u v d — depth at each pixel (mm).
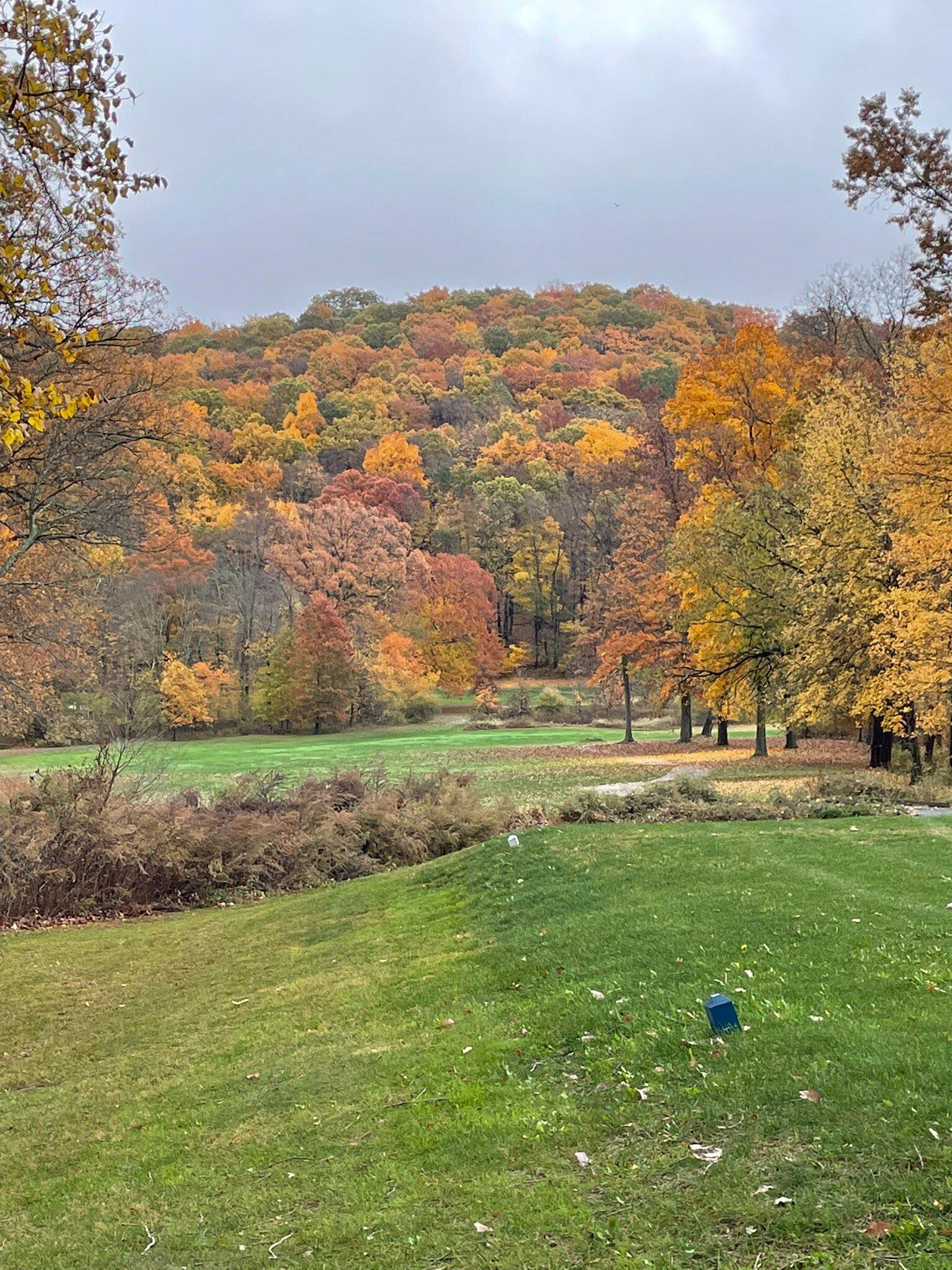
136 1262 5203
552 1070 6707
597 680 53781
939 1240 3969
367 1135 6266
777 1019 6574
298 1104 7074
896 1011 6461
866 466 25219
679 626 41844
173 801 20328
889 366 28234
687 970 8102
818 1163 4723
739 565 34406
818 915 9195
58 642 23328
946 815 16219
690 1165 4973
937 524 20719
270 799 21797
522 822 20234
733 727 66812
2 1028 10648
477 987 9039
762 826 15523
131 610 59344
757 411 37344
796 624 30250
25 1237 5789
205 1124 7109
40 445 19344
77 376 18797
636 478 61781
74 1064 9250
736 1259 4129
